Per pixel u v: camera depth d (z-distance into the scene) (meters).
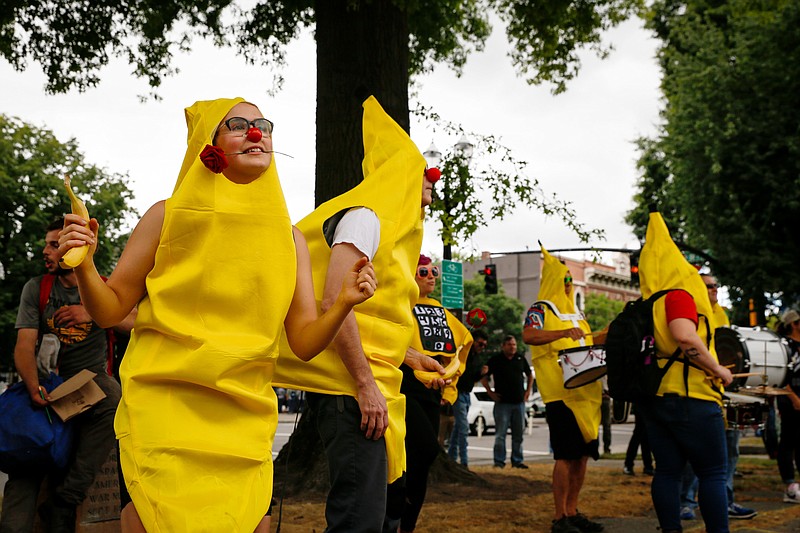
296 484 7.62
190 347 2.34
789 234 21.30
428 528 5.91
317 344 2.51
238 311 2.40
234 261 2.40
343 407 3.20
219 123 2.52
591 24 11.94
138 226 2.45
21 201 33.00
